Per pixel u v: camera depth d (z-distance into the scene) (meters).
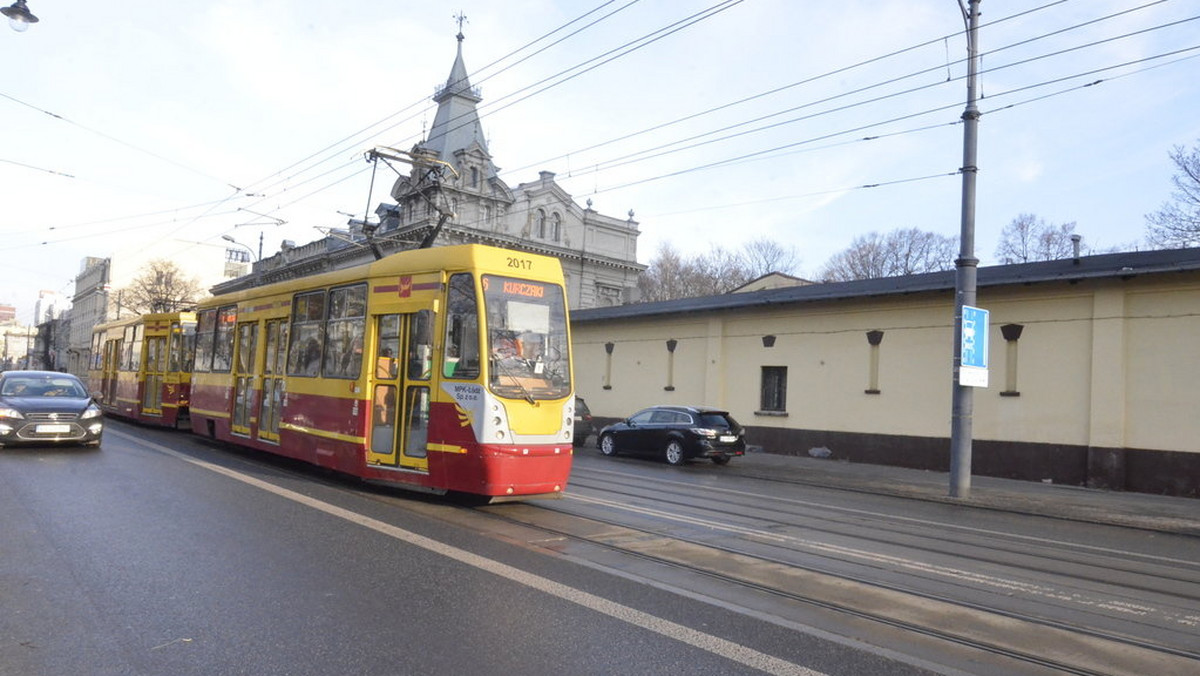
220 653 4.85
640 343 29.38
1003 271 19.34
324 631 5.29
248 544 7.68
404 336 11.03
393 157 21.20
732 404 25.64
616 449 21.61
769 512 11.70
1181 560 9.41
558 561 7.61
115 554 7.11
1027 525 12.03
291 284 14.03
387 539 8.18
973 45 15.58
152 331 22.89
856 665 5.04
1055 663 5.28
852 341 22.39
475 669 4.70
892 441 21.11
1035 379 18.55
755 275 66.56
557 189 54.12
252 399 14.95
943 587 7.29
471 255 10.41
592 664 4.85
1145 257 17.20
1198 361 16.17
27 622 5.31
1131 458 16.88
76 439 14.44
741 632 5.62
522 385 10.32
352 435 11.51
